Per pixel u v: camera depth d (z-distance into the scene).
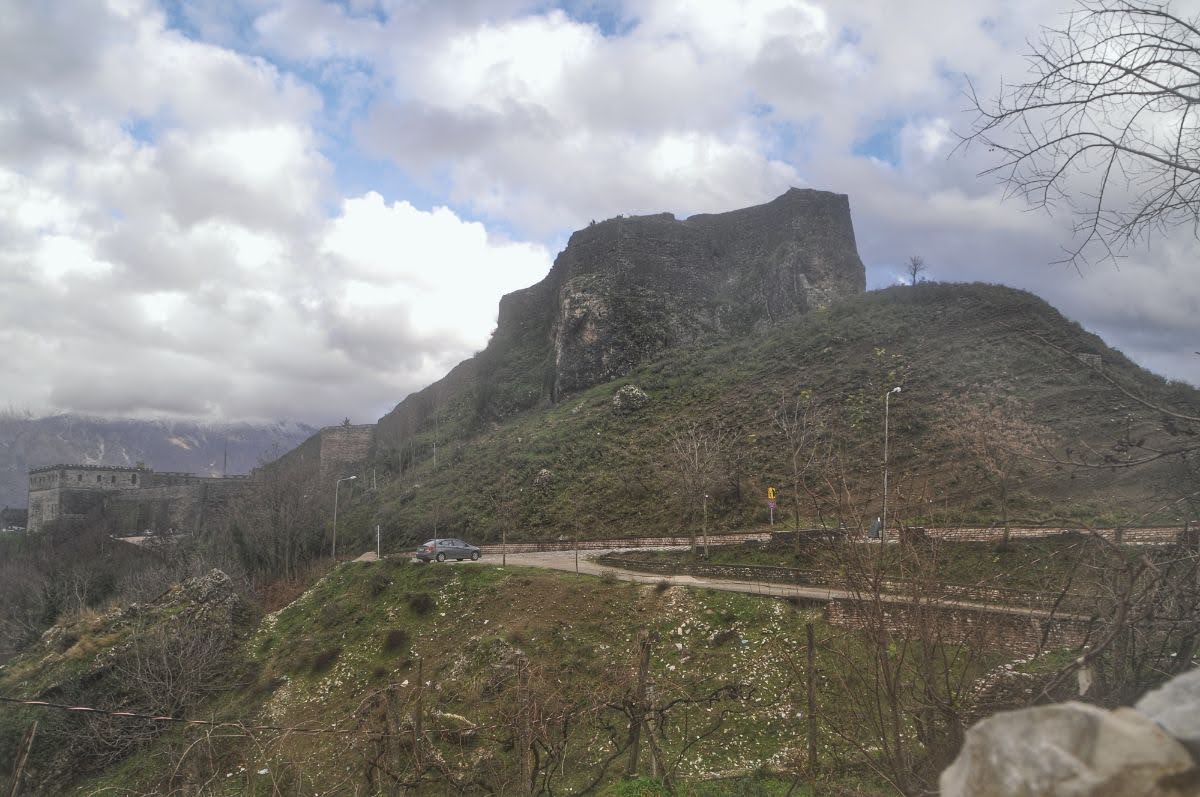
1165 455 5.12
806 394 51.22
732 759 16.95
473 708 16.47
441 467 66.56
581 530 47.28
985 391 43.88
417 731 11.30
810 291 73.75
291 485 56.28
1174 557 5.27
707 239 87.31
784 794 11.82
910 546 7.42
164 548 53.97
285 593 45.34
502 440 67.06
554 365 80.88
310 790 12.26
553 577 34.38
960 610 8.30
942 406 43.31
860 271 79.50
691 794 12.56
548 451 59.47
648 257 84.12
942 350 51.81
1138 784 1.85
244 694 31.19
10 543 69.31
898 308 61.34
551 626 29.58
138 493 74.00
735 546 35.88
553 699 12.12
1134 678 5.36
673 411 59.47
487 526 51.34
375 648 32.94
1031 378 43.69
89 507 78.44
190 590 36.94
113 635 30.92
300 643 34.56
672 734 17.70
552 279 97.50
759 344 66.31
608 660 25.78
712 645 25.17
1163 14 4.27
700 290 82.50
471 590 35.06
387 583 38.50
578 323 78.50
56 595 45.44
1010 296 57.66
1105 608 5.95
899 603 7.76
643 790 11.70
